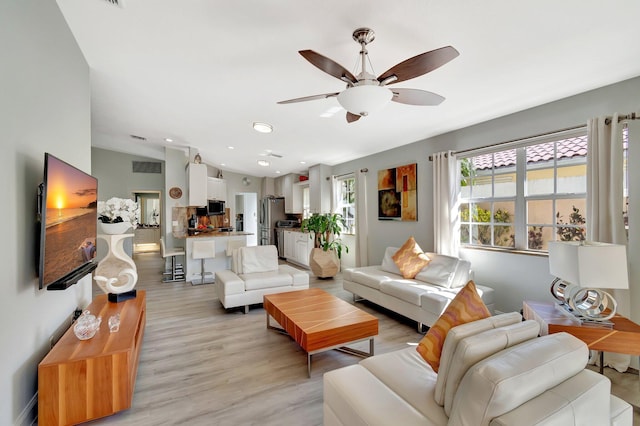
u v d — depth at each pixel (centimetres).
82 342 194
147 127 470
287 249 779
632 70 235
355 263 600
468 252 384
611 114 257
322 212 681
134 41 230
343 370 168
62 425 169
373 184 565
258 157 651
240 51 233
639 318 236
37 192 181
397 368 168
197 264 573
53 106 203
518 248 338
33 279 177
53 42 199
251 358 267
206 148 593
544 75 246
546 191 314
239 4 179
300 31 202
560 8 168
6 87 148
